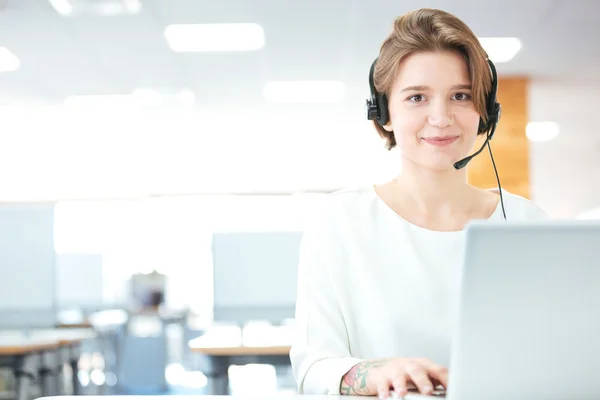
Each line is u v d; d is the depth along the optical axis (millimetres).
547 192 11977
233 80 6336
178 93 6750
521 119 6180
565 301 653
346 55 5648
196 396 914
